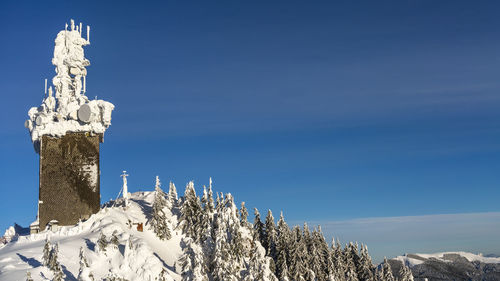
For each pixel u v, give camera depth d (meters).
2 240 87.62
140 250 67.56
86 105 88.44
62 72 92.06
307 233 100.81
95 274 63.66
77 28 94.44
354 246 106.19
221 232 72.12
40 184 86.94
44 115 89.31
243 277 71.31
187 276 63.91
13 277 60.19
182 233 84.88
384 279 104.44
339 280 93.69
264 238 96.06
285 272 80.19
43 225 86.06
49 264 61.97
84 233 79.31
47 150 88.12
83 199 88.38
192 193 86.56
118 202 97.56
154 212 82.94
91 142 90.38
